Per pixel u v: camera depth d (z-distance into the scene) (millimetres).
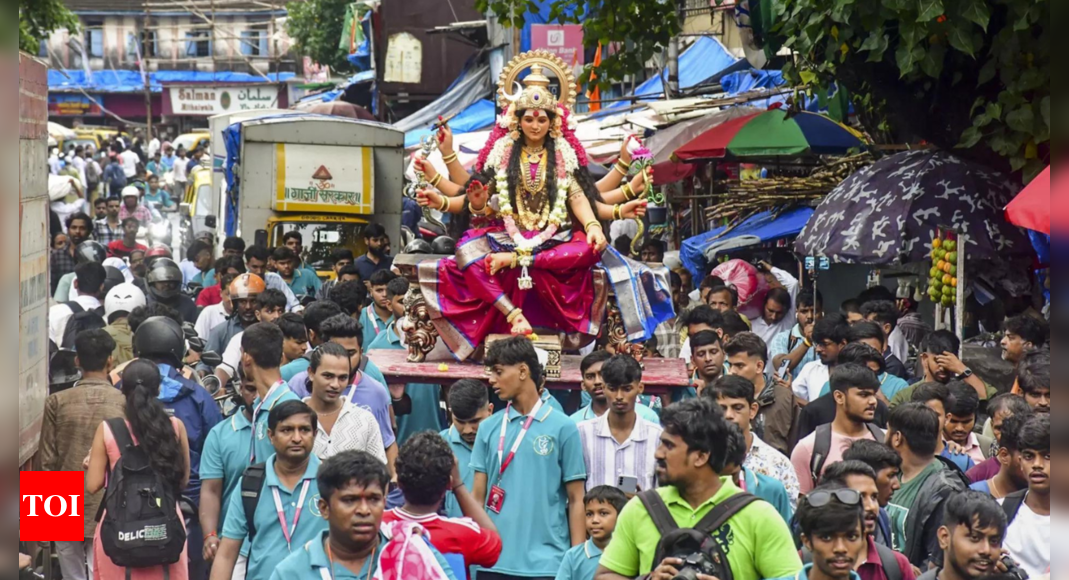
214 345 11820
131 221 19281
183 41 61219
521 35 23953
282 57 60688
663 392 9555
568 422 7742
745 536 5258
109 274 14008
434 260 10172
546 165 10047
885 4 10352
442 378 9625
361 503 5609
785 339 12086
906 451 7312
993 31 10867
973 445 8398
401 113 32188
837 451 7730
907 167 11258
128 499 7551
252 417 8078
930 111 11773
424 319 10102
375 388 8625
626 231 20203
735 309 12477
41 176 9273
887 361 10453
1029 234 10719
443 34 30328
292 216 19484
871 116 13117
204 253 16703
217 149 24922
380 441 8008
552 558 7559
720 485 5410
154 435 7602
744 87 20547
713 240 15797
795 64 12664
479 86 28125
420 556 5520
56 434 8352
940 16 10367
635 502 5504
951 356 9391
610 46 22281
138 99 62031
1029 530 6508
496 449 7719
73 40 60969
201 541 8383
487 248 10023
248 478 7102
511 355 7668
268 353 8047
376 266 16516
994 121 10945
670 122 16938
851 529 5246
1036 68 10367
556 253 9891
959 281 10805
